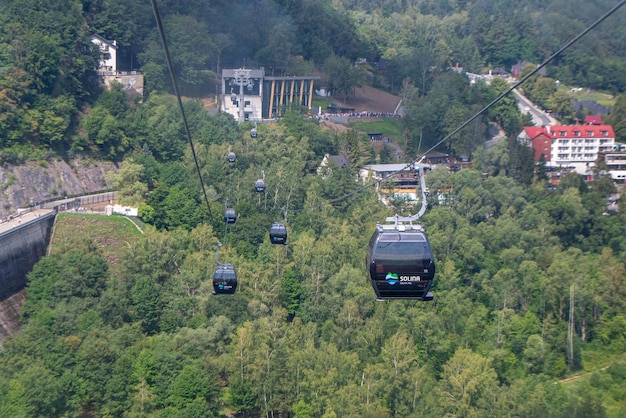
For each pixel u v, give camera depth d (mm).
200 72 184875
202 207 122125
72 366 81938
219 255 107250
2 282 102250
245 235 116938
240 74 179125
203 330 90938
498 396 84438
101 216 121125
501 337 101438
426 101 193375
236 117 179875
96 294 99000
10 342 84438
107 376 81125
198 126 152125
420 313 97875
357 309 98125
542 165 166625
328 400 81000
